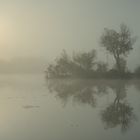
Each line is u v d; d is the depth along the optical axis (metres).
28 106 21.92
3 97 28.38
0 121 16.12
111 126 14.55
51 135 12.80
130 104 22.73
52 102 24.36
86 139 12.05
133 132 13.15
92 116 17.47
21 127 14.48
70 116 17.56
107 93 32.03
